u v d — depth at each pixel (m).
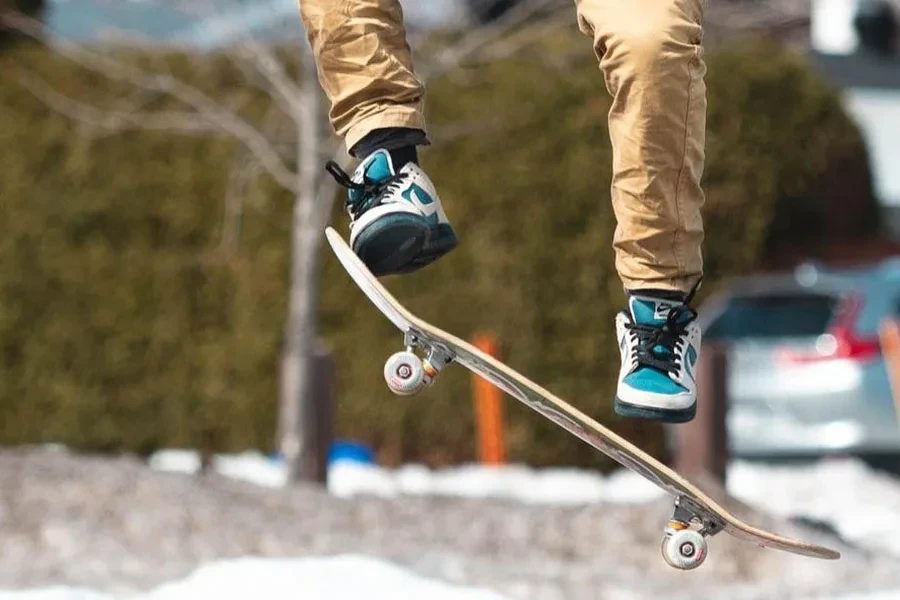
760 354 39.91
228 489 28.66
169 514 25.94
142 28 42.50
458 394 41.25
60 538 24.67
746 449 39.72
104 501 26.59
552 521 27.56
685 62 10.88
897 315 39.38
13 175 43.03
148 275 42.56
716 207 41.66
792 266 43.59
